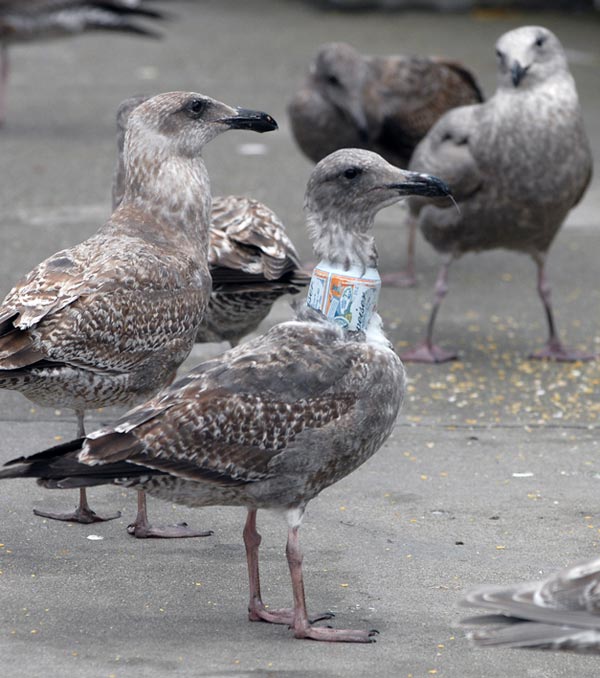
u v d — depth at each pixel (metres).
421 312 17.98
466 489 12.12
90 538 11.01
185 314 11.09
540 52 15.69
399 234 21.91
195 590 10.05
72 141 26.95
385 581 10.22
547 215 15.88
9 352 10.21
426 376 15.45
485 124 15.63
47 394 10.75
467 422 13.95
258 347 9.28
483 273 19.89
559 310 18.14
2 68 28.31
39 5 27.72
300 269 13.28
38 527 11.19
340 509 11.63
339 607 9.78
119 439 8.70
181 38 39.00
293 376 9.09
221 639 9.23
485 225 16.00
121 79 33.34
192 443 8.84
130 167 11.48
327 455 9.20
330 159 9.69
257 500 9.24
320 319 9.60
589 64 34.91
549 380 15.37
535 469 12.63
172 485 9.03
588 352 16.39
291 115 20.66
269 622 9.52
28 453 12.73
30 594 9.86
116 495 12.05
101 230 11.44
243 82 32.84
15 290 10.77
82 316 10.41
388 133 20.25
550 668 8.90
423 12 43.66
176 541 11.01
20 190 23.12
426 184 9.62
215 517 11.55
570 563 10.52
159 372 11.07
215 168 24.86
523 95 15.59
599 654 7.66
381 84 20.17
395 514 11.54
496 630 7.36
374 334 9.71
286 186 23.72
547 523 11.36
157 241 11.30
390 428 9.57
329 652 9.05
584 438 13.51
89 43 38.03
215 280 12.78
